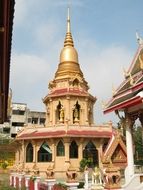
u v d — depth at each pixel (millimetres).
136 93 21797
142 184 21562
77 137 46844
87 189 23641
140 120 23578
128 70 24938
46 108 57719
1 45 9484
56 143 47719
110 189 17438
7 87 16156
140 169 25969
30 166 49344
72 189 20656
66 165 45188
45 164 47719
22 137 50812
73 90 54219
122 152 35094
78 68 58812
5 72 12797
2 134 92438
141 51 24453
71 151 46844
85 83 58062
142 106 22078
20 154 53750
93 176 26406
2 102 19406
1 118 26562
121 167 33562
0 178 53625
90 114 56469
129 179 22281
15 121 102375
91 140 48281
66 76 56156
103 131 49219
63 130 47312
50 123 54188
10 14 8227
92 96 57000
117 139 35250
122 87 24688
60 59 59812
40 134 48969
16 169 48094
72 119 52844
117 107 23625
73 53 59562
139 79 21734
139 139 54438
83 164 43188
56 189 21828
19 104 104625
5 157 74000
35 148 49375
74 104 53719
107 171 17938
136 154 51031
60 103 54031
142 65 21469
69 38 61375
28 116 104562
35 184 26953
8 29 8719
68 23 63000
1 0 7238
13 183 40312
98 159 47594
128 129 23938
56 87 56594
